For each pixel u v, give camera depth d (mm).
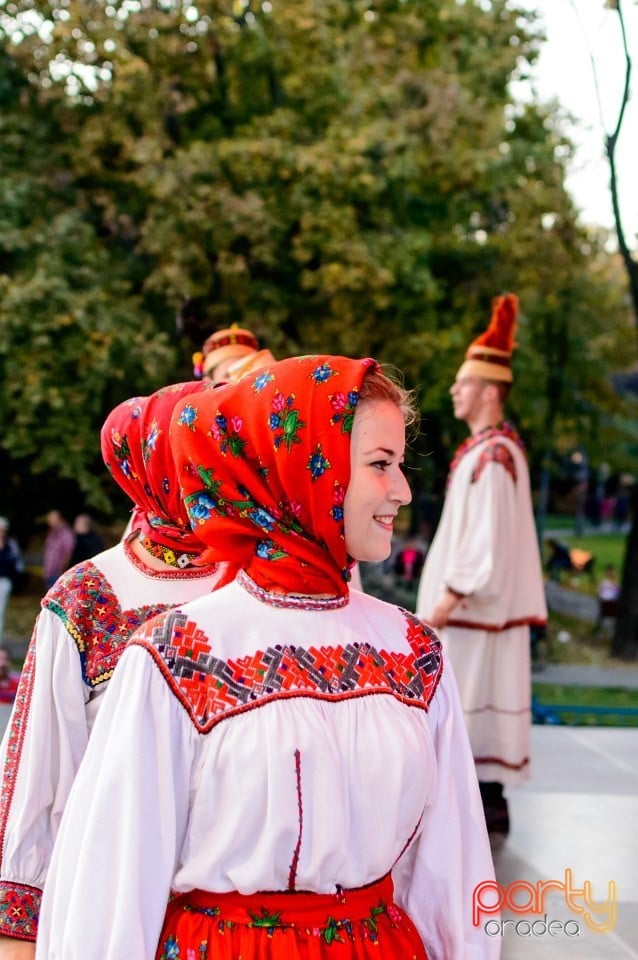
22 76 13828
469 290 15578
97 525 19375
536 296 16109
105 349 12469
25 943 2086
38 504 17734
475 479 5246
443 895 1880
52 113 13867
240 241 13484
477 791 1939
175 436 1812
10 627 14531
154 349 12641
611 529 38562
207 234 12945
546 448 17047
